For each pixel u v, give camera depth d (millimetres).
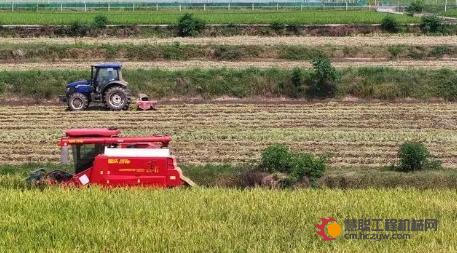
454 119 53344
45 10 102312
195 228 26734
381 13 99562
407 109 56281
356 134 47625
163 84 60438
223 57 70312
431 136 47406
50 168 38438
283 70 62344
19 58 69375
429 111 55625
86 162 32906
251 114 54125
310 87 60562
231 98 60094
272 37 78750
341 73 62125
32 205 29344
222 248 24672
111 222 27438
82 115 53188
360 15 93625
